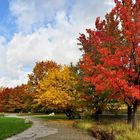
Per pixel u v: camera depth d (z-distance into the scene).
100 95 29.73
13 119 45.59
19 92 86.25
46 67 76.75
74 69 38.56
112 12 21.62
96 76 22.39
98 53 26.56
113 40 22.72
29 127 33.31
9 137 23.52
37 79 76.88
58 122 41.66
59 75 45.97
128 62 21.09
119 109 36.50
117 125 24.53
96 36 23.59
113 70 21.00
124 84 20.31
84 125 30.80
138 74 21.31
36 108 74.19
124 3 20.88
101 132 22.33
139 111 33.44
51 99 45.31
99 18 24.16
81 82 33.31
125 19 20.42
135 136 18.53
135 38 20.44
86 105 34.44
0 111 90.88
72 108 46.09
